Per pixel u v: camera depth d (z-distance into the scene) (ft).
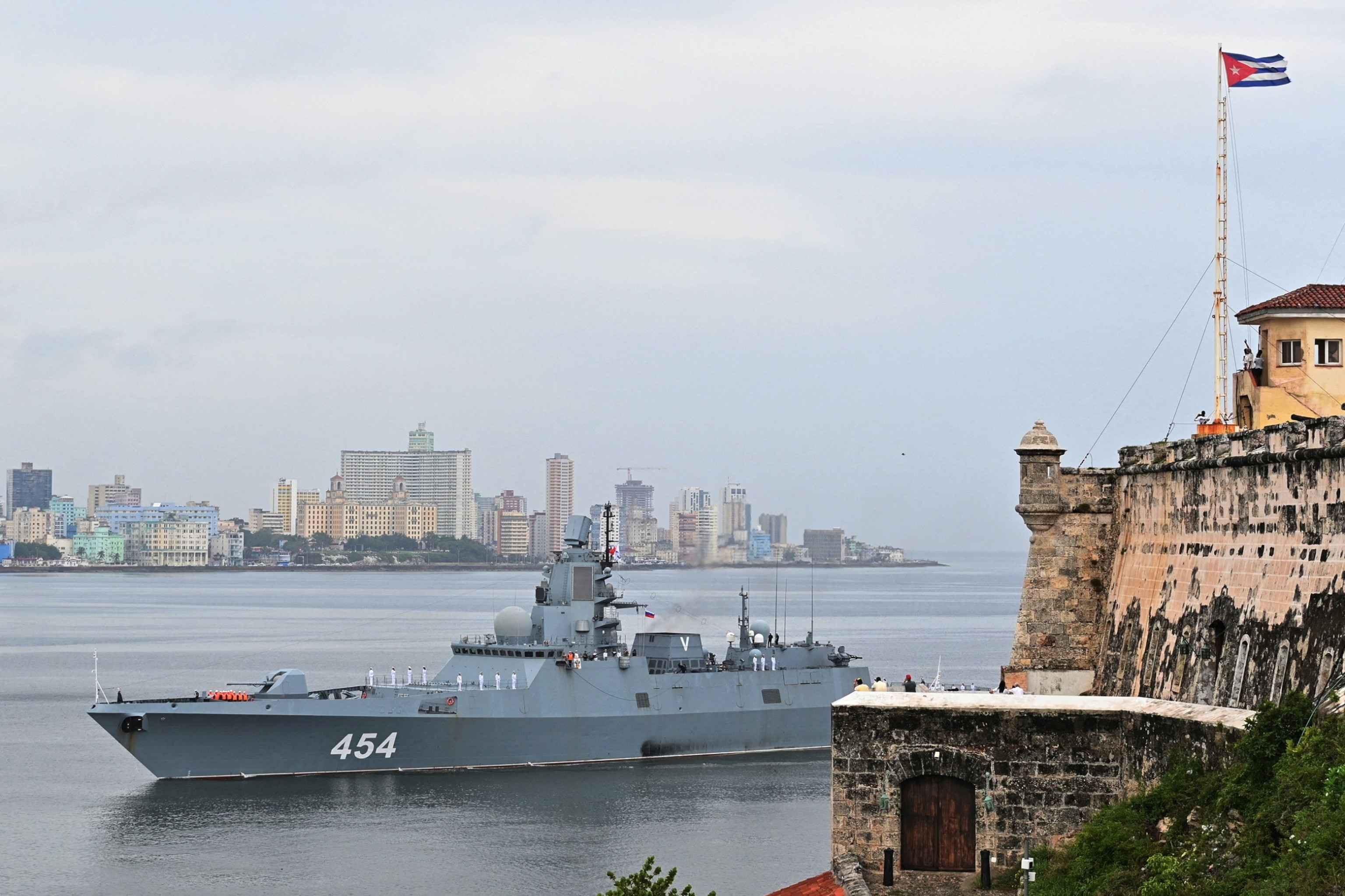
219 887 618.85
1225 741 321.11
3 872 644.27
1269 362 431.84
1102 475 435.53
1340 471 311.27
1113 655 416.05
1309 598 318.24
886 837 363.76
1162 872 298.35
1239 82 483.10
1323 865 259.39
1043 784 356.59
